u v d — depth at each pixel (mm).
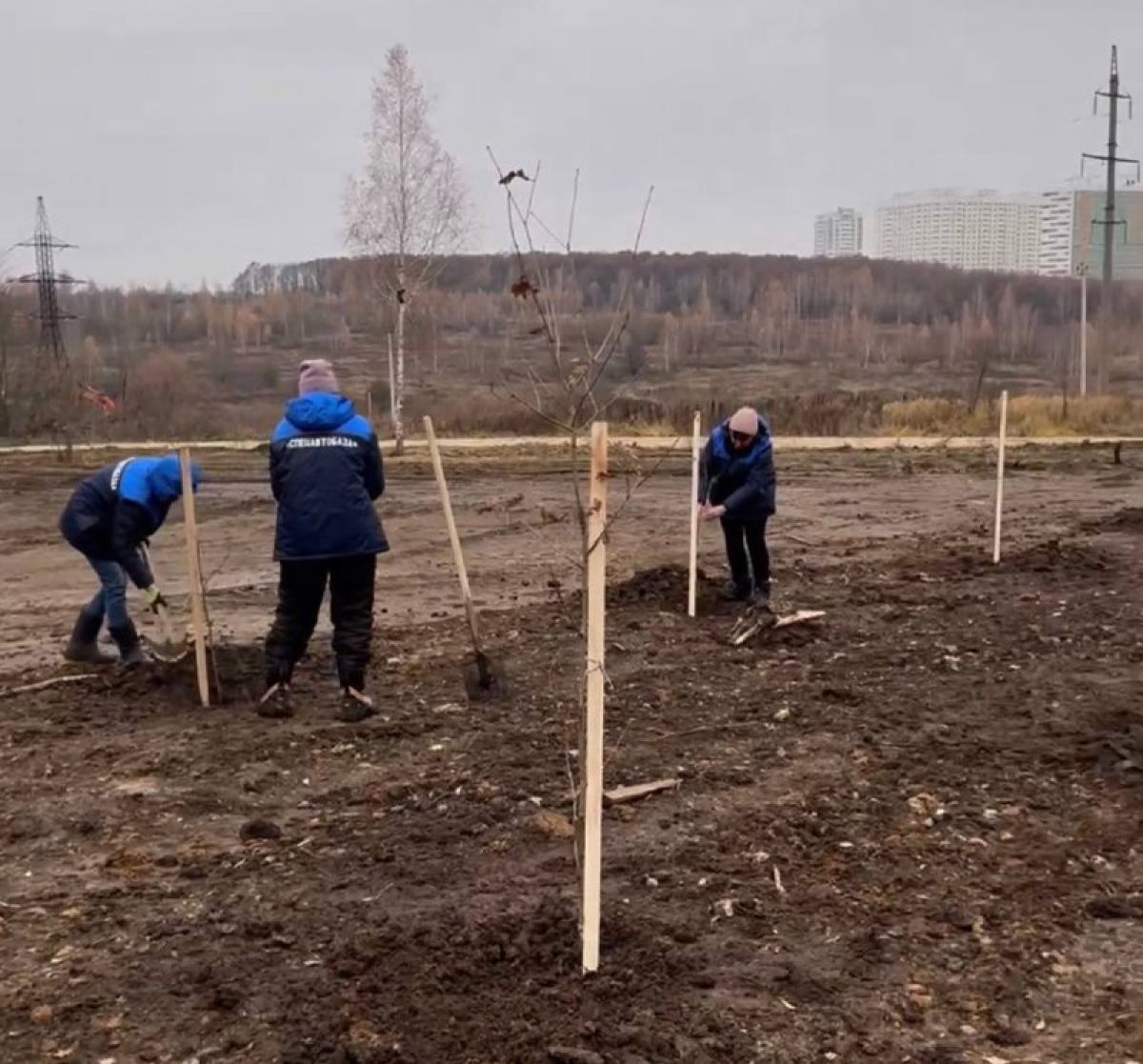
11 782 6562
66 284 59938
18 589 13180
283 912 4840
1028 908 4812
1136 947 4531
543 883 5012
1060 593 10688
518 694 7918
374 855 5363
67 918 4875
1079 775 6223
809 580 11828
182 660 8258
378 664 8852
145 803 6199
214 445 32125
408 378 40125
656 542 15312
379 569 13648
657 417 34094
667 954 4336
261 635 10266
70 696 8180
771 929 4621
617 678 8219
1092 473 23125
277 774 6578
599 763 4082
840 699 7613
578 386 4137
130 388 46812
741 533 10219
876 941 4512
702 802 5938
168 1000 4211
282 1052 3863
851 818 5695
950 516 17359
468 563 13977
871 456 26422
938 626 9562
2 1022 4105
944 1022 4023
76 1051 3926
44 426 39344
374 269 31766
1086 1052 3867
